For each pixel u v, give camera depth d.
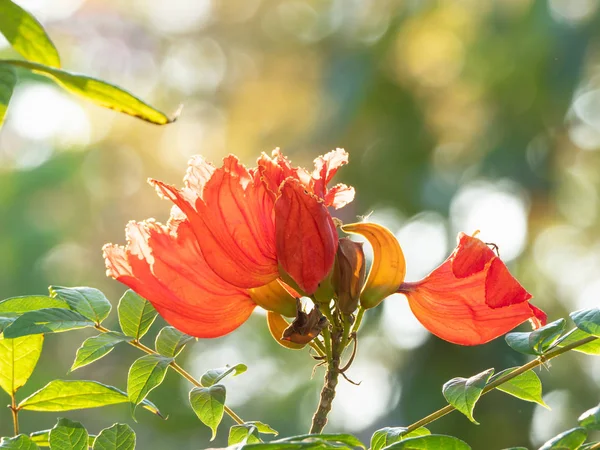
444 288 2.54
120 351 11.80
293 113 11.91
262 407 12.52
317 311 2.40
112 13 13.68
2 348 2.53
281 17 12.34
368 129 10.61
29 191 11.98
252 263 2.34
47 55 1.92
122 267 2.39
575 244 11.82
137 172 13.64
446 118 10.73
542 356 2.48
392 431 2.38
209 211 2.30
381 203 10.41
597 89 10.70
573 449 1.99
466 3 10.79
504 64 10.48
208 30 12.95
